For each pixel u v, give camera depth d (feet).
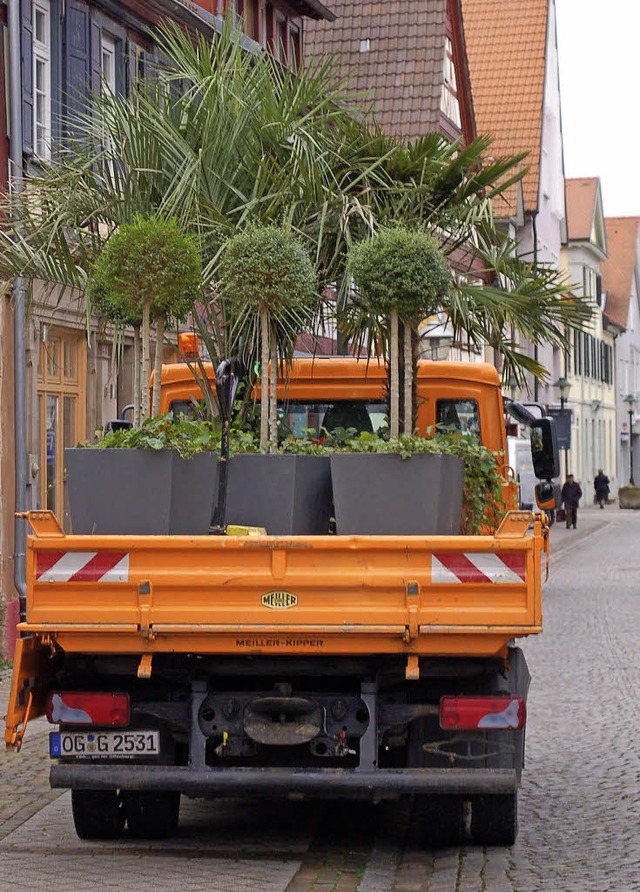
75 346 62.28
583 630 64.90
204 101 38.14
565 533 153.79
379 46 121.80
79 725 24.90
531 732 39.06
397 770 24.38
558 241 221.46
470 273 37.04
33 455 55.21
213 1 78.13
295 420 37.86
